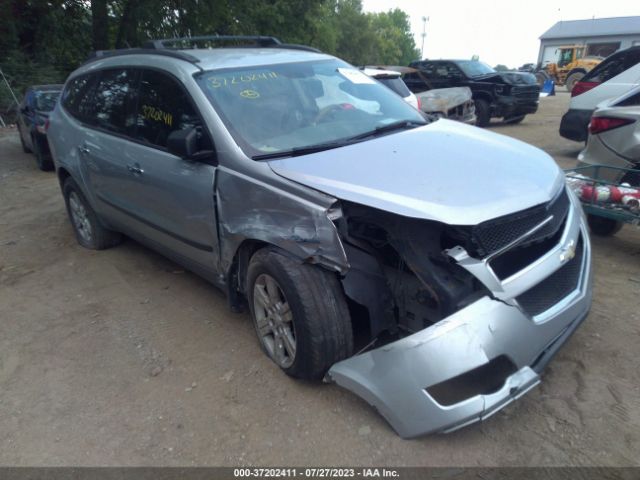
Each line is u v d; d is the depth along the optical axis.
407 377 2.40
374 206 2.52
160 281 4.55
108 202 4.59
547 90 24.42
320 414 2.79
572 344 3.26
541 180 2.85
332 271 2.75
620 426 2.60
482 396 2.36
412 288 2.73
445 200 2.52
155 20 19.36
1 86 17.53
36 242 5.75
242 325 3.74
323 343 2.72
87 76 4.93
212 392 3.04
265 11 20.59
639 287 3.94
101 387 3.17
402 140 3.31
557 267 2.65
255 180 2.96
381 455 2.51
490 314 2.40
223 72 3.61
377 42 63.16
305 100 3.65
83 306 4.19
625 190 4.09
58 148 5.22
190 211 3.46
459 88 11.94
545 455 2.46
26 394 3.16
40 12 20.16
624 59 7.87
